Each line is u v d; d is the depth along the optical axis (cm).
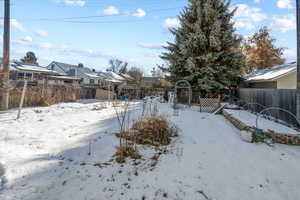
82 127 559
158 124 434
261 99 798
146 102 926
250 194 232
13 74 2045
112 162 300
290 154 365
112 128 533
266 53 2122
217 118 791
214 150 372
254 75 1448
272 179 267
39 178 258
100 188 233
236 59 1245
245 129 488
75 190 230
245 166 305
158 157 321
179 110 1015
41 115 774
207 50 1266
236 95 1351
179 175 266
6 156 328
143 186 238
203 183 250
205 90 1284
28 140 422
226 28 1288
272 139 441
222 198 222
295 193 237
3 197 217
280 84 1082
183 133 493
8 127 539
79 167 287
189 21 1322
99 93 1853
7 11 908
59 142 411
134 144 378
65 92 1393
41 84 1243
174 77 1377
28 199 216
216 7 1277
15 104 992
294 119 546
